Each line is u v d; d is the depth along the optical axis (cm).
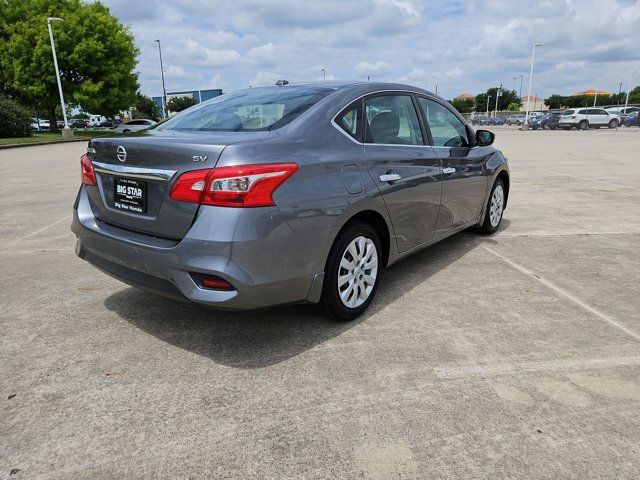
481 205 478
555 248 479
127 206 275
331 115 297
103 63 3581
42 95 3472
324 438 204
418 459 191
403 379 246
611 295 356
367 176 300
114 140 279
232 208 234
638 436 204
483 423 212
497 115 7150
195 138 261
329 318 314
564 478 181
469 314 323
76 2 3728
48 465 190
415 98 382
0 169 1277
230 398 232
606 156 1428
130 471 187
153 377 250
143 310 332
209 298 238
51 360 267
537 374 250
